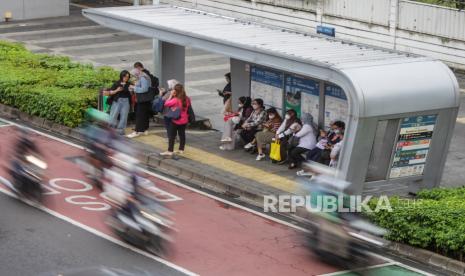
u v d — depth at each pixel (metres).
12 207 29.11
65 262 24.91
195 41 34.31
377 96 27.97
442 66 29.81
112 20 38.50
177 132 37.78
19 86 41.44
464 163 35.53
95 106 39.03
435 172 30.50
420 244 26.08
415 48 51.47
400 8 51.78
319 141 32.69
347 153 28.27
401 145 29.42
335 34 55.31
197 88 47.28
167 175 33.50
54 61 46.75
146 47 57.44
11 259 25.08
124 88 37.38
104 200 29.95
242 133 35.78
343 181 26.69
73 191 30.73
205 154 35.50
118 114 37.47
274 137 34.34
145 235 25.55
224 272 24.58
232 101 37.75
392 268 25.30
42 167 29.81
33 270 24.34
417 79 29.02
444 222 25.95
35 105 39.94
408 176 30.00
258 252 26.16
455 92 29.62
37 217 28.31
